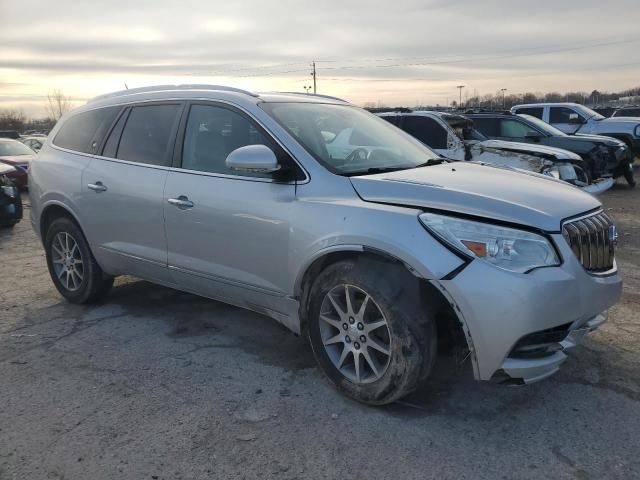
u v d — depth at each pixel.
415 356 3.09
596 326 3.26
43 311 5.15
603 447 2.94
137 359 4.09
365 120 4.63
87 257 5.05
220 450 2.96
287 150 3.68
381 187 3.35
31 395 3.57
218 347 4.28
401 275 3.13
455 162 4.42
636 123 15.36
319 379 3.74
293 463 2.85
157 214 4.30
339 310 3.40
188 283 4.29
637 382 3.63
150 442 3.04
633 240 8.03
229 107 4.07
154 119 4.54
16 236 8.96
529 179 3.77
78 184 4.91
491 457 2.87
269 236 3.64
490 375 2.97
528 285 2.86
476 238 2.95
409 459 2.87
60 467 2.84
